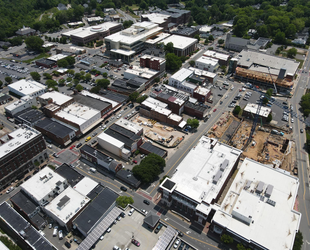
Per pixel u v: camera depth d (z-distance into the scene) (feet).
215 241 446.60
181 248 428.15
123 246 399.65
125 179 553.23
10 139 583.58
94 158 595.88
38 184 490.90
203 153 564.30
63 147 655.35
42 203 468.75
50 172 515.91
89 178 526.98
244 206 445.78
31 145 572.10
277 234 411.54
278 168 574.15
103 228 415.64
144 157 618.85
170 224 474.49
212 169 523.29
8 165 536.83
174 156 630.74
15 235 433.89
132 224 432.25
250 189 490.49
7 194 532.73
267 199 466.29
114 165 567.59
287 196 474.90
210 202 456.04
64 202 452.35
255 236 409.08
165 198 499.51
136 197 525.34
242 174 523.29
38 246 405.18
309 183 562.25
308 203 520.01
